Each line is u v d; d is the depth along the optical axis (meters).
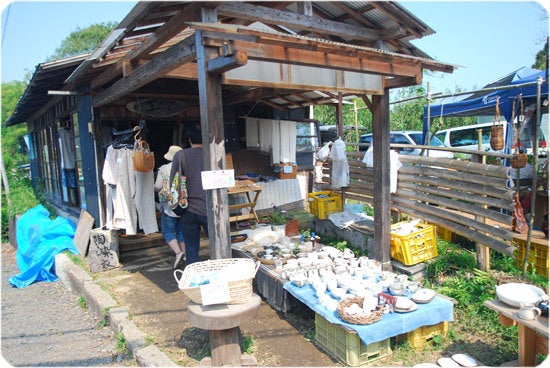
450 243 5.35
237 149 8.30
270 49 3.13
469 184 4.46
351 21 4.55
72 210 8.19
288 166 8.73
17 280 6.32
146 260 6.03
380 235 4.77
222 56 2.88
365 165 6.07
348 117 17.98
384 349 3.21
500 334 3.42
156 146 8.63
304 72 4.03
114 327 4.05
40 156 12.02
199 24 2.63
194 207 4.34
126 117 6.50
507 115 6.42
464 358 3.03
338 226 5.98
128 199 5.61
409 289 3.59
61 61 5.48
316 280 3.78
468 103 7.26
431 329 3.38
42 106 9.72
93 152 6.33
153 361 3.19
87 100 6.27
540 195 5.12
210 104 3.13
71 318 4.76
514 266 4.60
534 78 5.97
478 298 3.91
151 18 3.64
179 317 4.08
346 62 3.62
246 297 3.00
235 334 3.04
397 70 3.97
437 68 4.23
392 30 4.48
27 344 4.10
